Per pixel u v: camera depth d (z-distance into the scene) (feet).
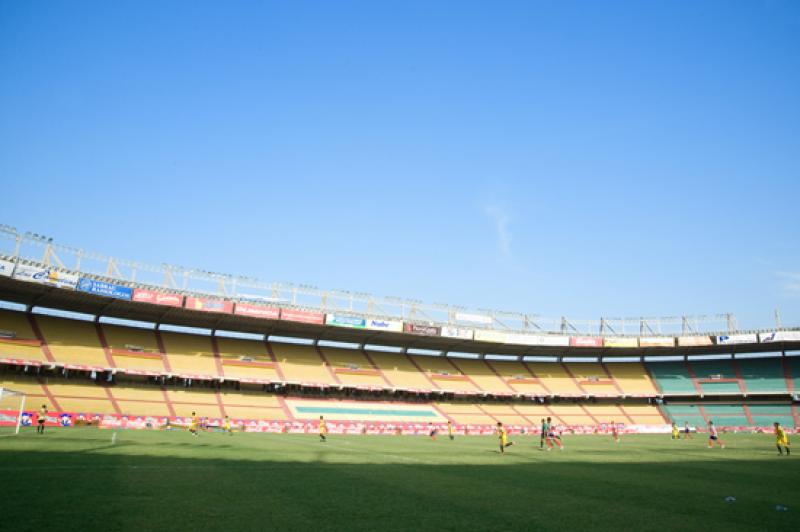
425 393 270.26
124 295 195.83
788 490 70.85
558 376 304.50
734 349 296.71
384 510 51.49
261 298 234.79
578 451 136.56
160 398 204.64
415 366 284.41
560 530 45.55
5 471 65.82
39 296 200.54
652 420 276.41
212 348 241.96
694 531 46.14
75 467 72.49
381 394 261.44
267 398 228.84
